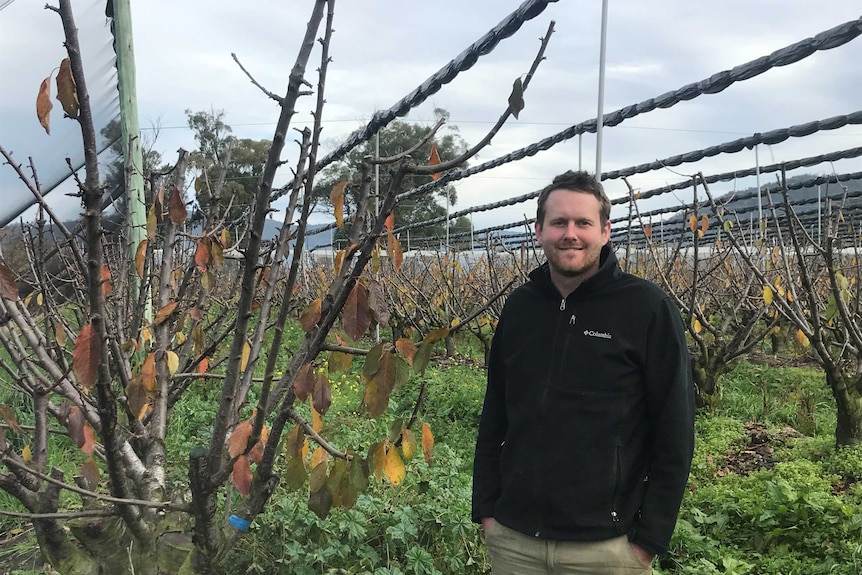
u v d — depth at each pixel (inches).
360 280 65.8
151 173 105.0
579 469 80.2
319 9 59.3
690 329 248.1
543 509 81.9
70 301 119.6
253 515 80.8
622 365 80.4
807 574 130.4
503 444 90.4
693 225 227.5
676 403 79.4
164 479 92.3
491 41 153.0
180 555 81.0
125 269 114.4
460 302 390.0
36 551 130.8
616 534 80.0
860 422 193.5
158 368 96.4
